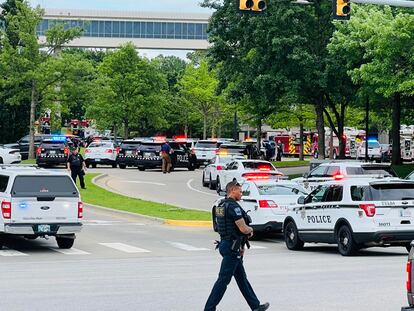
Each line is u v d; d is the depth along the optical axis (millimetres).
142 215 48438
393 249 35750
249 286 18328
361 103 79938
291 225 35500
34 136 101938
